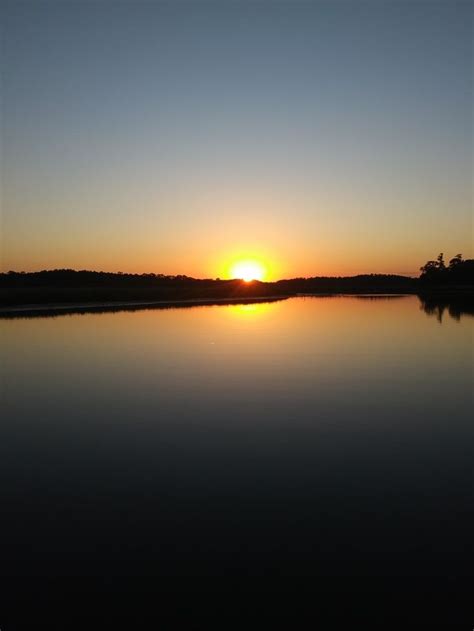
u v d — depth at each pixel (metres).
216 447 8.18
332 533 5.44
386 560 4.93
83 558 5.03
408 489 6.52
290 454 7.83
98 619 4.18
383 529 5.50
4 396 11.91
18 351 18.97
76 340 22.09
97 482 6.86
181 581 4.65
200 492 6.50
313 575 4.71
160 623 4.14
